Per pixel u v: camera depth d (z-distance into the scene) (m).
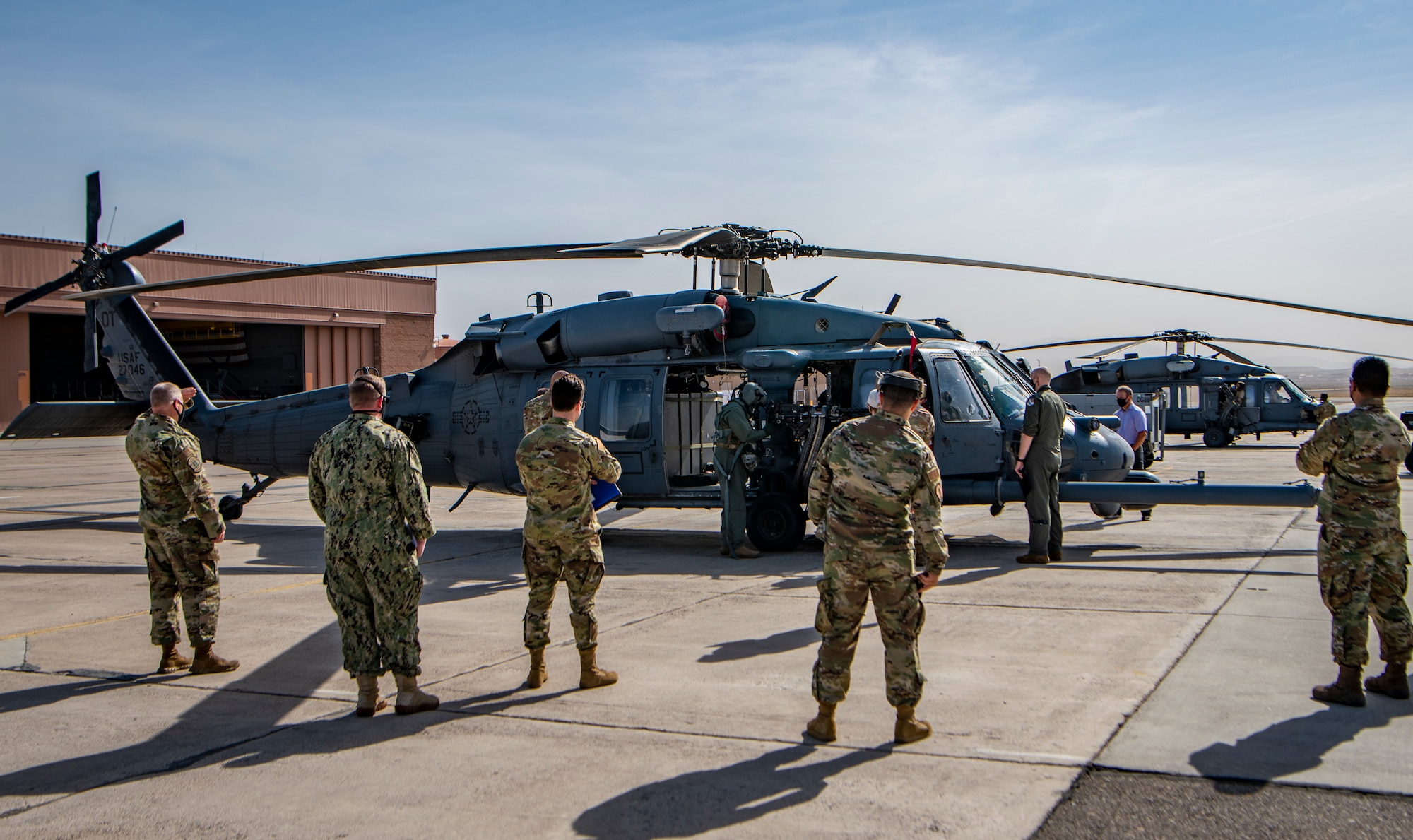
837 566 4.27
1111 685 5.03
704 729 4.57
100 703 5.22
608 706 4.93
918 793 3.79
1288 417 27.83
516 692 5.23
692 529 11.87
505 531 12.17
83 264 13.73
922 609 4.32
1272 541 9.79
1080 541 10.06
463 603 7.57
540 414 7.79
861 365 9.49
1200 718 4.52
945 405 9.38
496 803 3.81
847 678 4.33
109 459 28.53
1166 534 10.44
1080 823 3.50
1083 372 29.78
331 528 4.90
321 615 7.27
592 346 10.40
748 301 10.20
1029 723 4.49
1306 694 4.86
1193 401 28.89
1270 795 3.70
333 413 12.13
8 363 37.00
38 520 13.47
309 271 8.58
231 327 47.41
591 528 5.20
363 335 46.84
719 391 11.34
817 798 3.76
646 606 7.26
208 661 5.74
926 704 4.79
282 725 4.81
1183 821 3.50
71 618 7.30
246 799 3.90
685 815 3.66
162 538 5.64
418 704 4.91
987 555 9.20
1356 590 4.66
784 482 9.88
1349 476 4.73
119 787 4.05
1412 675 5.13
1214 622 6.32
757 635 6.29
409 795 3.91
